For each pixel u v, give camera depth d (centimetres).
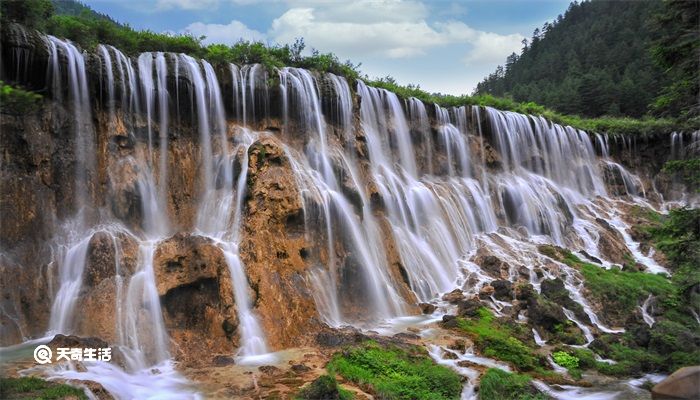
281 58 2770
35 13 1862
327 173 2375
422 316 2148
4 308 1514
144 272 1700
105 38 2161
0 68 1739
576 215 3716
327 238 2130
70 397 1127
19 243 1648
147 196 1995
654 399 1582
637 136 4697
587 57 9225
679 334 2072
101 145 1956
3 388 1120
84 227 1809
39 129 1794
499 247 2848
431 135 3306
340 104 2673
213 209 2073
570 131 4319
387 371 1509
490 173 3512
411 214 2675
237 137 2264
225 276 1711
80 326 1547
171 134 2150
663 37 1848
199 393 1309
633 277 2719
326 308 1952
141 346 1524
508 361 1750
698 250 1859
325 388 1300
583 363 1831
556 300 2289
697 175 2112
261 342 1645
